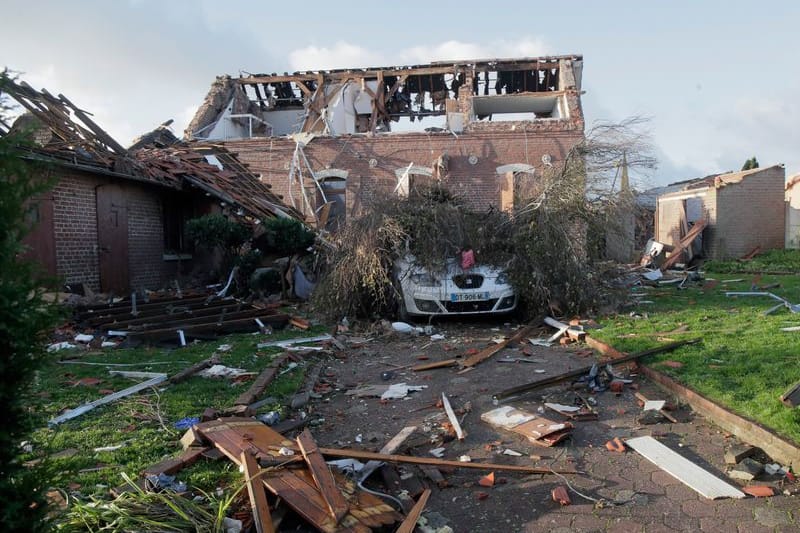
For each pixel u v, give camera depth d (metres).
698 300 11.25
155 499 3.30
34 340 2.29
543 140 20.59
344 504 3.23
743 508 3.38
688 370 5.79
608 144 10.72
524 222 9.99
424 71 23.55
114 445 4.33
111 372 6.46
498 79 25.22
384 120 25.61
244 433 4.25
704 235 22.11
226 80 24.72
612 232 10.91
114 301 11.61
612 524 3.29
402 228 9.77
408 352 7.93
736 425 4.41
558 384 5.91
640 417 4.89
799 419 4.18
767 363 5.71
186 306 10.85
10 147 2.22
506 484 3.83
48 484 2.39
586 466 4.06
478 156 20.78
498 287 9.54
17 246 2.21
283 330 9.38
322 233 12.98
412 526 3.20
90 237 12.10
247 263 13.12
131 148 18.61
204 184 15.47
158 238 14.88
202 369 6.74
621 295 10.47
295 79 24.34
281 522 3.26
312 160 21.41
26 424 2.34
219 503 3.24
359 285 10.05
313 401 5.72
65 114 12.57
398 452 4.34
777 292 11.97
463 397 5.74
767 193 21.50
